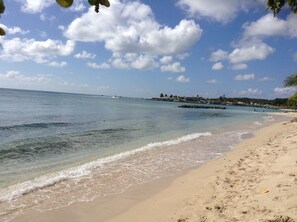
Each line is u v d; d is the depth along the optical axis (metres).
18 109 51.09
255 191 7.55
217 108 121.88
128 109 71.19
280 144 16.06
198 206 7.42
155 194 9.27
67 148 17.78
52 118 37.81
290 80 14.02
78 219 7.48
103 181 10.68
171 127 31.58
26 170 12.37
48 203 8.49
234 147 18.11
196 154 15.72
